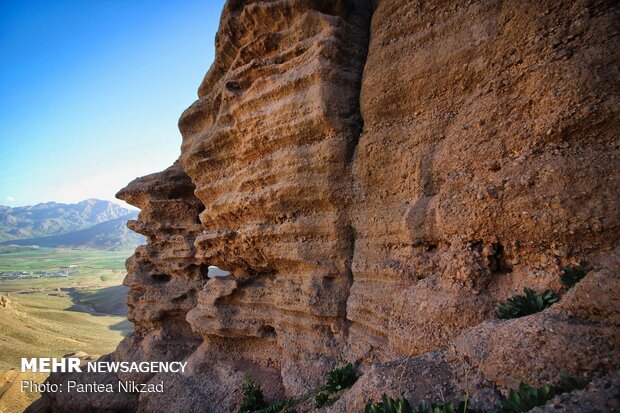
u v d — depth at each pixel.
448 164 7.10
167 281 18.70
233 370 12.60
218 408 11.47
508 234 5.82
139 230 18.55
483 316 5.70
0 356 40.94
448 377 4.88
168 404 12.58
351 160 9.39
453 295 6.14
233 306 13.08
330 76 9.21
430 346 6.09
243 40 11.94
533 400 3.55
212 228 14.07
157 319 17.47
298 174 9.79
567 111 5.29
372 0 10.14
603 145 5.10
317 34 9.83
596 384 3.33
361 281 9.23
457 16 7.35
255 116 10.41
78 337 55.59
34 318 62.16
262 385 11.37
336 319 9.74
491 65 6.67
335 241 9.77
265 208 10.75
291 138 9.89
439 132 7.57
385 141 8.57
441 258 6.89
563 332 4.00
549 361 3.93
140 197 18.67
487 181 6.13
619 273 3.82
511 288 5.80
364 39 9.93
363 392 5.39
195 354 14.21
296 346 10.63
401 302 7.05
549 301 4.91
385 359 7.83
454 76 7.30
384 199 8.76
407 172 8.11
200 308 13.75
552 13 5.75
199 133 14.68
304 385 9.57
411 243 7.68
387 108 8.55
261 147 10.62
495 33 6.63
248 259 12.32
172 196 18.08
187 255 17.16
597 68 5.14
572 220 5.02
